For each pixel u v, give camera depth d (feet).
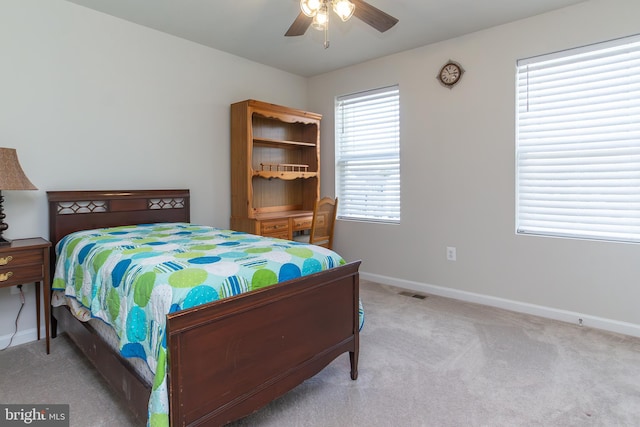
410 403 5.92
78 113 8.98
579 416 5.55
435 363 7.22
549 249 9.53
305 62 12.94
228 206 12.27
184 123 11.03
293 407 5.82
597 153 8.88
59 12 8.61
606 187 8.82
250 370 4.94
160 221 10.35
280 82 13.75
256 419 5.50
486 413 5.65
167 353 4.10
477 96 10.47
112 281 5.53
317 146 13.88
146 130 10.21
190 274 4.86
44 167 8.52
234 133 12.03
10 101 8.02
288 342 5.48
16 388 6.43
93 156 9.26
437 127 11.31
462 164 10.87
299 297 5.65
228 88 12.09
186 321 4.20
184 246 6.67
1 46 7.88
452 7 8.95
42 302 8.69
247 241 7.34
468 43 10.55
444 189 11.28
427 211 11.70
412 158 11.93
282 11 9.16
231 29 10.24
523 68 9.83
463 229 10.97
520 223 10.11
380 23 6.91
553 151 9.49
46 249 7.54
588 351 7.65
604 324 8.78
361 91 13.17
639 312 8.38
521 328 8.89
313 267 6.12
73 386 6.50
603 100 8.75
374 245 13.16
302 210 14.43
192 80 11.14
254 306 4.97
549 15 9.23
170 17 9.50
